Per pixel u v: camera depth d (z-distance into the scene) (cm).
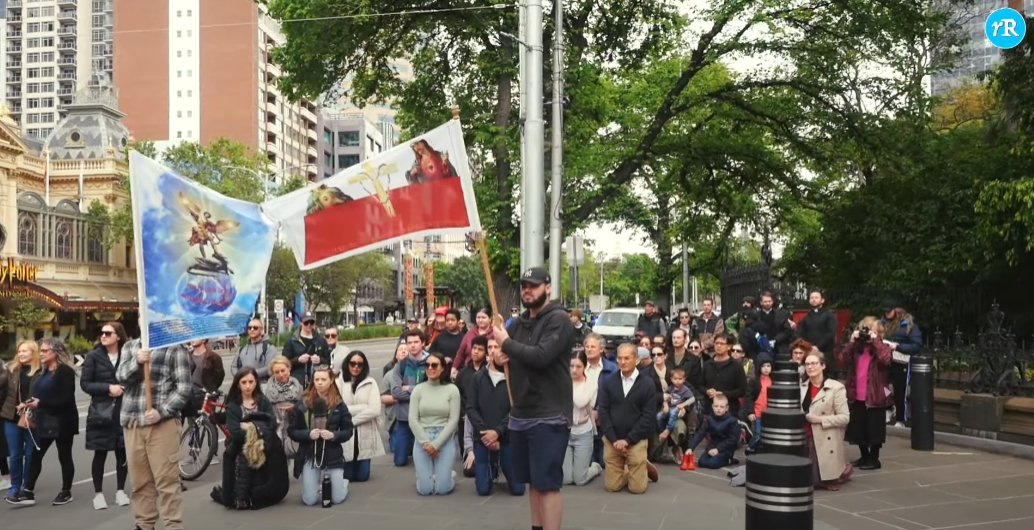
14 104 15688
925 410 1123
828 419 882
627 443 851
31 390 847
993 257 1672
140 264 619
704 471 1015
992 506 801
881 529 721
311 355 1149
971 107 3119
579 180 1981
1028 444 1077
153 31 9825
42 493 922
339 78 2123
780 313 1344
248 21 9781
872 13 1969
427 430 868
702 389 1080
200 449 993
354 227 742
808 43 2006
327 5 1891
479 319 1090
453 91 2262
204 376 1007
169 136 9775
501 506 812
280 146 10406
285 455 838
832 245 2238
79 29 15725
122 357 670
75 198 5434
